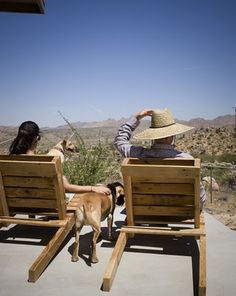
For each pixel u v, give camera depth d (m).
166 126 4.85
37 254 5.00
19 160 4.95
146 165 4.41
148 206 4.84
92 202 4.69
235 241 5.48
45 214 5.18
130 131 5.38
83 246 5.32
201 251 4.39
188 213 4.78
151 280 4.27
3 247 5.24
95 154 10.00
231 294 3.93
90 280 4.28
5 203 5.13
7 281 4.23
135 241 5.44
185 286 4.13
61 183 4.85
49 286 4.13
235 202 12.39
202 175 17.47
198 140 71.56
